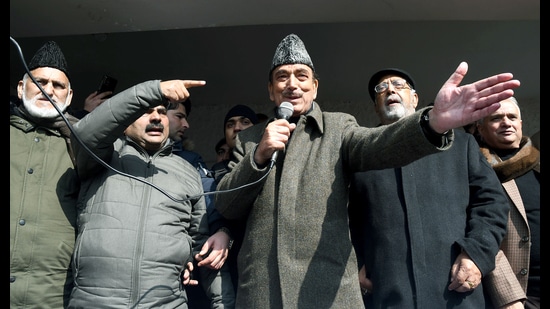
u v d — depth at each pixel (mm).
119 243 2451
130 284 2418
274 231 2344
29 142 2701
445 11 3656
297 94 2582
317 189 2346
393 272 2416
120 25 3816
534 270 2814
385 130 2160
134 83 5230
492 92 1922
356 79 5188
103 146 2506
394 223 2488
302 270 2268
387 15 3709
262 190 2418
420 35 4586
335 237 2311
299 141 2467
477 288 2479
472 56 4824
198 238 2719
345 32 4578
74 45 4684
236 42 4715
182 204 2646
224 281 2674
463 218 2553
